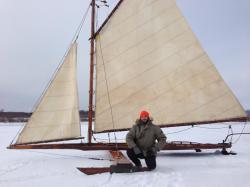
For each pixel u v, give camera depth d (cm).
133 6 888
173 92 861
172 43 877
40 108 764
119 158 665
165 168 627
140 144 595
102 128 845
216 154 845
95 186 479
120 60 870
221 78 844
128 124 854
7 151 1021
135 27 884
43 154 931
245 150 930
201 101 852
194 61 862
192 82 859
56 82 774
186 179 507
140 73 868
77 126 788
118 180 511
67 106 780
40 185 508
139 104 860
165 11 888
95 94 848
